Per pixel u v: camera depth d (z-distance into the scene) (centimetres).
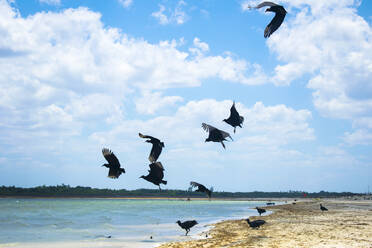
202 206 9838
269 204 10200
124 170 843
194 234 2594
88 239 2392
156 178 854
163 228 3144
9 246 2098
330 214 4194
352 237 1914
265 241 1888
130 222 3862
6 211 6262
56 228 3148
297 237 1988
